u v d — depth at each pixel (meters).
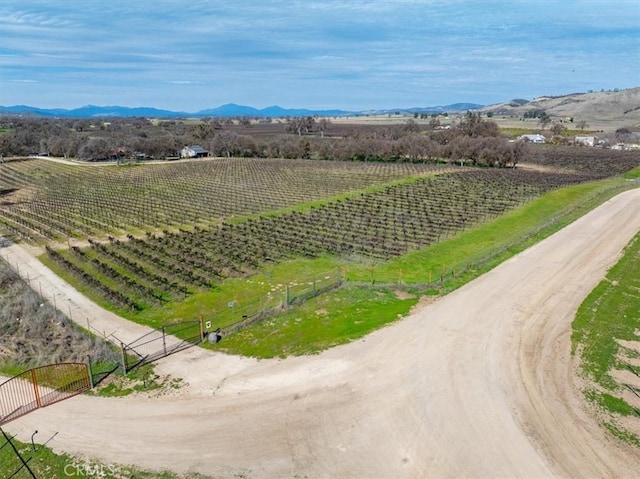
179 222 61.19
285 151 138.12
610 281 35.62
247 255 45.84
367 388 22.11
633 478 16.62
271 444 18.56
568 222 54.34
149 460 17.94
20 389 22.97
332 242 49.44
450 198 72.12
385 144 129.50
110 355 26.14
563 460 17.48
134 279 40.00
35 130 175.62
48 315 31.98
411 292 33.81
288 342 26.81
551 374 23.22
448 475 16.73
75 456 18.30
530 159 120.81
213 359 25.50
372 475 16.78
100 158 133.88
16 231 57.75
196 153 142.88
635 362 24.41
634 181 84.38
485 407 20.59
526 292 33.62
